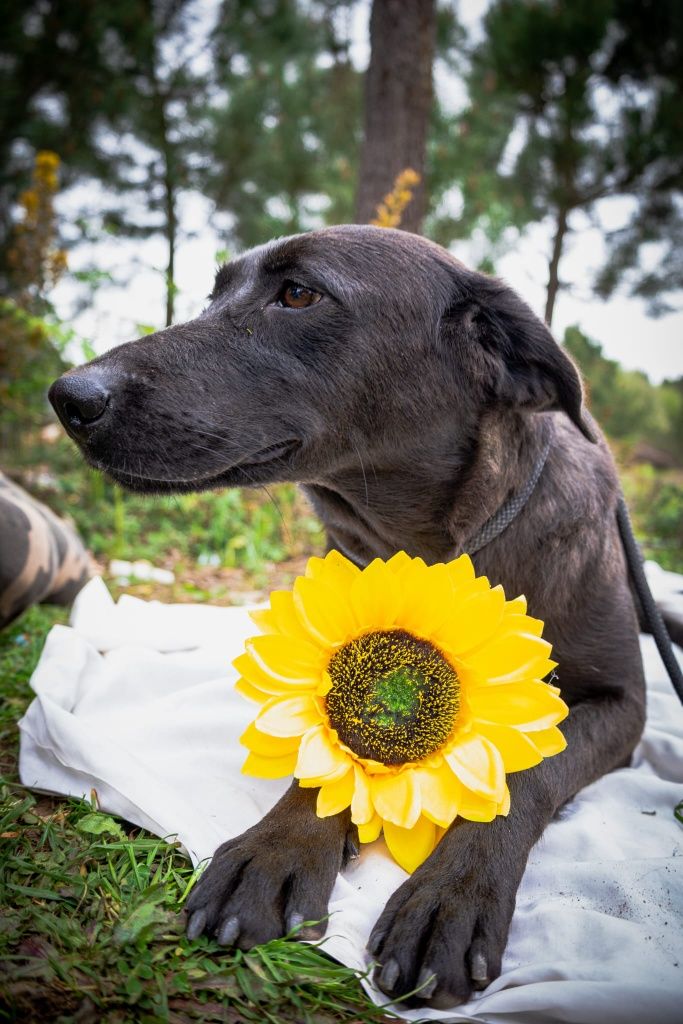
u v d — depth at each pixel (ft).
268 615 1.39
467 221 7.46
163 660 1.88
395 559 1.39
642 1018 1.01
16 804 1.40
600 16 5.75
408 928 1.10
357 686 1.29
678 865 1.29
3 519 2.17
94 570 2.83
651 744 1.78
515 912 1.23
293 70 8.41
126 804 1.41
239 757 1.55
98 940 1.11
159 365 1.48
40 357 3.88
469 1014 1.05
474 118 7.25
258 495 4.10
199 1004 1.05
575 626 1.62
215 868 1.18
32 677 1.74
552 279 6.38
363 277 1.53
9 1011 0.99
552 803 1.36
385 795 1.24
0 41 6.24
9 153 6.69
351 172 7.89
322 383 1.53
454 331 1.56
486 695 1.32
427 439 1.57
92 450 1.47
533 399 1.54
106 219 6.89
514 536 1.59
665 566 3.62
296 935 1.12
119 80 6.60
